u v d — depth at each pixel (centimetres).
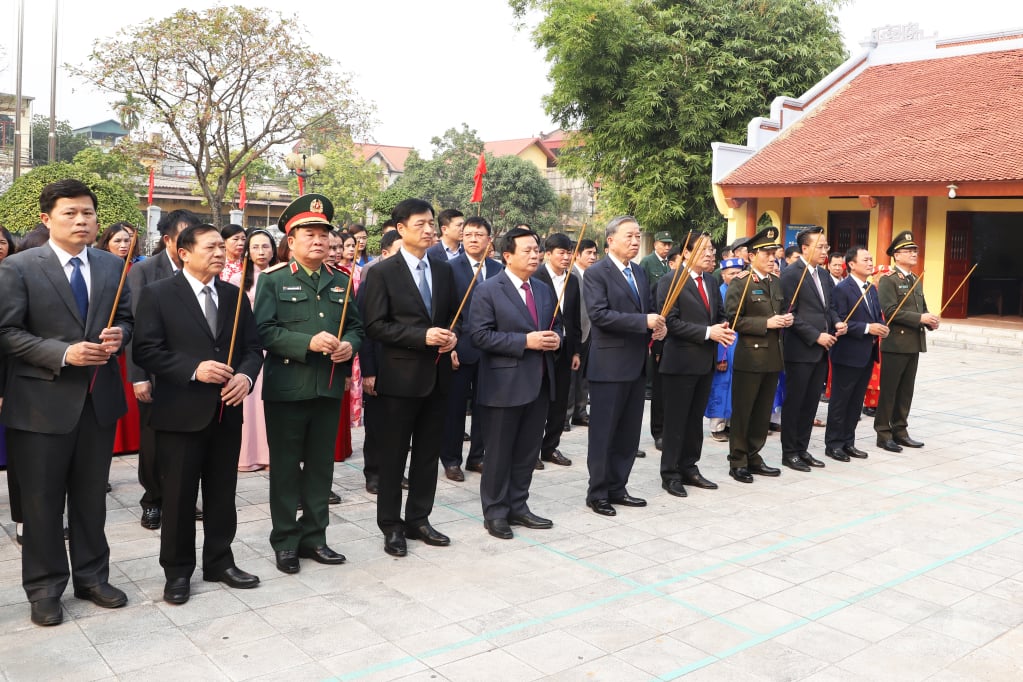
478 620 385
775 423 812
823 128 2012
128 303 406
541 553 473
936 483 632
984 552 487
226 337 405
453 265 623
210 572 421
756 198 1959
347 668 339
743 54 2234
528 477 518
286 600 404
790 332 655
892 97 2031
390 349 461
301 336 428
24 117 3316
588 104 2331
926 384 1106
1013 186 1509
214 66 2170
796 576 446
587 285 542
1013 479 647
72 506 391
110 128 5116
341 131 2345
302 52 2214
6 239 484
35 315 370
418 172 3700
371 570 444
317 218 430
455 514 542
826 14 2300
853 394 700
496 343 485
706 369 587
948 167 1609
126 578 425
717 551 480
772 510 560
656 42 2214
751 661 353
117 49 2092
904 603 414
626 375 538
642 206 2236
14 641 357
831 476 650
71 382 373
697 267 593
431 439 479
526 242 496
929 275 1862
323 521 452
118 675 330
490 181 3600
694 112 2172
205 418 389
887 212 1722
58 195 372
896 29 2203
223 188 2281
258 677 331
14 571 435
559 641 366
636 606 404
